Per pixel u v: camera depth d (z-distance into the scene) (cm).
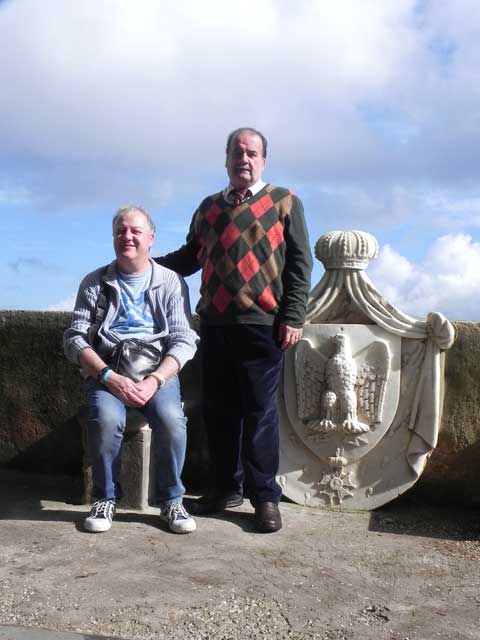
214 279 382
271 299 379
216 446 404
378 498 423
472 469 430
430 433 415
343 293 443
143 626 270
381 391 425
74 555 333
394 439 424
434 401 415
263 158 385
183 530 364
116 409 369
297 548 354
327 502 429
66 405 495
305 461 437
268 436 382
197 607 286
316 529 387
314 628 273
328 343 436
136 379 372
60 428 496
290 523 394
